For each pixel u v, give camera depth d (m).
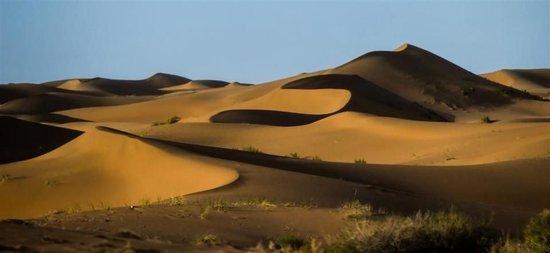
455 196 55.34
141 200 53.66
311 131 122.88
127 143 66.88
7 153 111.06
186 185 53.56
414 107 189.12
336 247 22.33
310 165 63.97
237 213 29.81
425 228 23.25
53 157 75.94
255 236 25.67
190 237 24.25
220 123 137.00
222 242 23.20
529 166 62.16
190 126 133.75
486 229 26.17
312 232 27.11
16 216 57.12
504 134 95.50
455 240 23.55
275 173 50.00
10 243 17.47
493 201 54.62
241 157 67.25
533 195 55.81
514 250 25.02
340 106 160.38
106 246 18.53
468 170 61.47
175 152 62.44
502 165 62.84
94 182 62.03
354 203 34.06
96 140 72.00
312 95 174.75
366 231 22.64
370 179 58.78
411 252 22.48
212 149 70.50
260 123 145.75
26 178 65.19
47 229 20.33
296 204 37.00
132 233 22.19
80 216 27.36
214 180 50.81
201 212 29.39
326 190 44.34
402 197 45.12
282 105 176.00
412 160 93.25
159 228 25.30
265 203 34.12
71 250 17.22
